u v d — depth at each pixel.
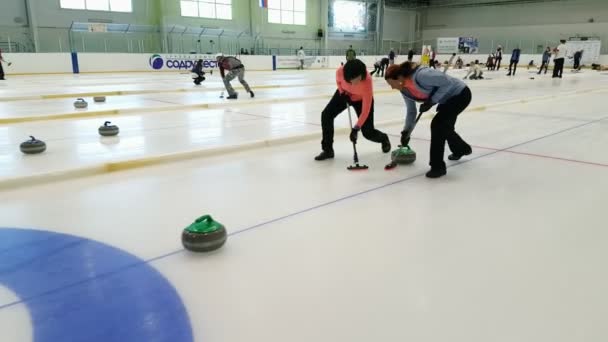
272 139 4.72
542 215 2.65
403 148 3.86
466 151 3.90
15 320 1.62
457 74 20.16
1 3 20.58
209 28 26.62
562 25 32.03
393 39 38.59
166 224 2.54
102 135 5.02
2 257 2.11
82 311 1.68
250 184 3.31
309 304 1.72
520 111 7.47
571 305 1.70
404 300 1.74
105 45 23.72
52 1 21.81
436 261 2.07
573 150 4.42
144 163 3.86
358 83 3.38
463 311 1.67
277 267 2.02
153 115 6.82
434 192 3.09
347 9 33.66
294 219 2.60
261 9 28.69
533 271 1.97
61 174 3.42
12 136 5.05
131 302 1.74
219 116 6.71
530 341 1.49
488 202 2.88
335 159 4.09
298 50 29.58
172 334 1.54
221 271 1.99
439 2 38.00
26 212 2.73
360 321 1.61
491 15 35.50
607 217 2.61
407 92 3.42
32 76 17.33
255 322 1.61
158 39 25.25
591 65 28.61
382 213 2.69
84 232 2.43
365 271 1.98
